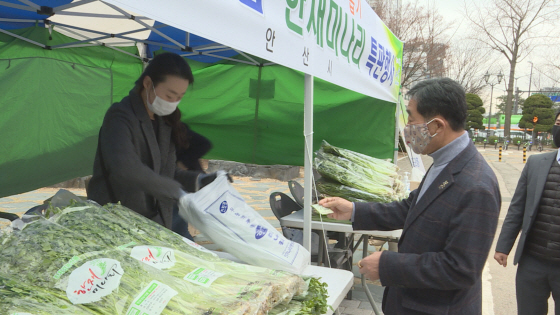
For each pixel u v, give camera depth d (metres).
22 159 3.51
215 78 4.36
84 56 3.78
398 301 1.68
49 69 3.52
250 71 4.42
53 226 1.24
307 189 2.43
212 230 1.62
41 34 3.28
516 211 2.83
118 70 4.09
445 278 1.46
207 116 4.38
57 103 3.66
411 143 1.68
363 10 3.04
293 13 1.88
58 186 7.77
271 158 4.64
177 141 2.16
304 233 2.45
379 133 5.23
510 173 16.17
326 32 2.31
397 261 1.53
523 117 38.53
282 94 4.56
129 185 1.78
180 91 1.87
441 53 18.45
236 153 4.58
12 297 0.94
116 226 1.38
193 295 1.08
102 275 1.08
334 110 4.97
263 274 1.29
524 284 2.69
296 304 1.28
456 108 1.56
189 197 1.68
